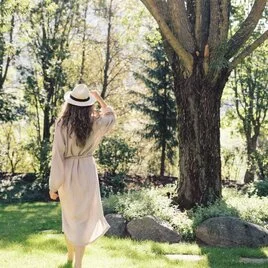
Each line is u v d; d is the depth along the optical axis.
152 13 10.07
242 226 8.57
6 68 23.50
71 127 4.61
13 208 15.41
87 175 4.73
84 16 25.88
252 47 10.53
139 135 29.23
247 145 25.20
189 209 10.72
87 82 28.08
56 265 5.44
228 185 22.64
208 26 10.80
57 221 11.23
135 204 9.57
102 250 6.82
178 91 11.07
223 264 6.34
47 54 23.08
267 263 6.58
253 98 24.81
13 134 27.70
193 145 10.81
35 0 22.94
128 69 28.47
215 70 10.48
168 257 6.86
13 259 5.79
